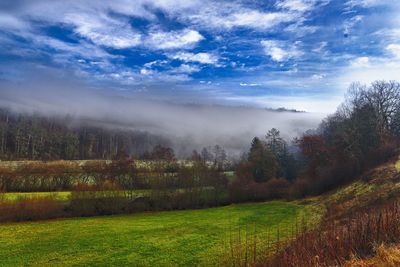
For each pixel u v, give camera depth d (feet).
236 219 273.33
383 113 342.85
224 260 153.28
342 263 60.54
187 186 364.38
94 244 204.23
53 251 190.49
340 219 159.33
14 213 275.39
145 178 366.43
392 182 211.00
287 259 71.61
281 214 282.36
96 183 327.88
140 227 251.60
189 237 216.74
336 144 352.49
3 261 172.96
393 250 59.31
